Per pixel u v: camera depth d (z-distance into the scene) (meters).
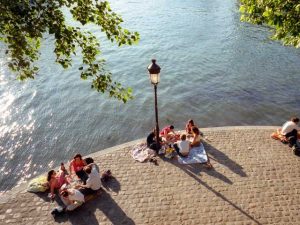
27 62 7.38
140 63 32.72
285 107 23.41
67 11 45.81
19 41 6.94
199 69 30.86
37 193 12.60
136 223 11.04
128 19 48.47
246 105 23.92
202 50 35.88
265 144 15.30
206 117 22.75
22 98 25.50
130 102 24.83
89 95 25.95
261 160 14.11
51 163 18.38
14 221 11.34
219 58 33.41
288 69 29.89
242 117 22.59
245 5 10.60
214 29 43.22
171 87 27.31
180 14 50.75
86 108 24.09
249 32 41.28
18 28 6.80
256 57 33.22
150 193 12.41
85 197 12.05
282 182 12.73
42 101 25.06
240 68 30.69
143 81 28.67
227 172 13.42
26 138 20.55
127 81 28.78
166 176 13.32
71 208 11.46
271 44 36.62
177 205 11.76
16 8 6.40
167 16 49.91
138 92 26.58
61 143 20.09
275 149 14.89
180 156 14.39
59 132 21.19
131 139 20.64
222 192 12.30
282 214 11.16
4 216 11.54
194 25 45.22
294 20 9.46
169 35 41.28
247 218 11.03
